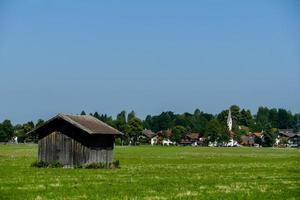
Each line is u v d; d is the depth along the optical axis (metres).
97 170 65.44
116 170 66.12
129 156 119.94
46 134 73.38
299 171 67.88
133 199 35.59
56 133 72.81
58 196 36.69
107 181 48.91
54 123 73.00
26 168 67.31
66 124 72.38
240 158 112.69
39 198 35.22
